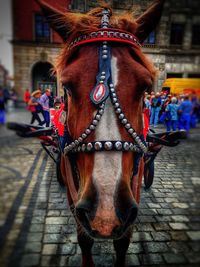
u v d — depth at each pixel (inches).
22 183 58.7
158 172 99.1
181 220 68.0
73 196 54.4
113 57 47.6
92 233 41.6
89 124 44.6
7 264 41.8
